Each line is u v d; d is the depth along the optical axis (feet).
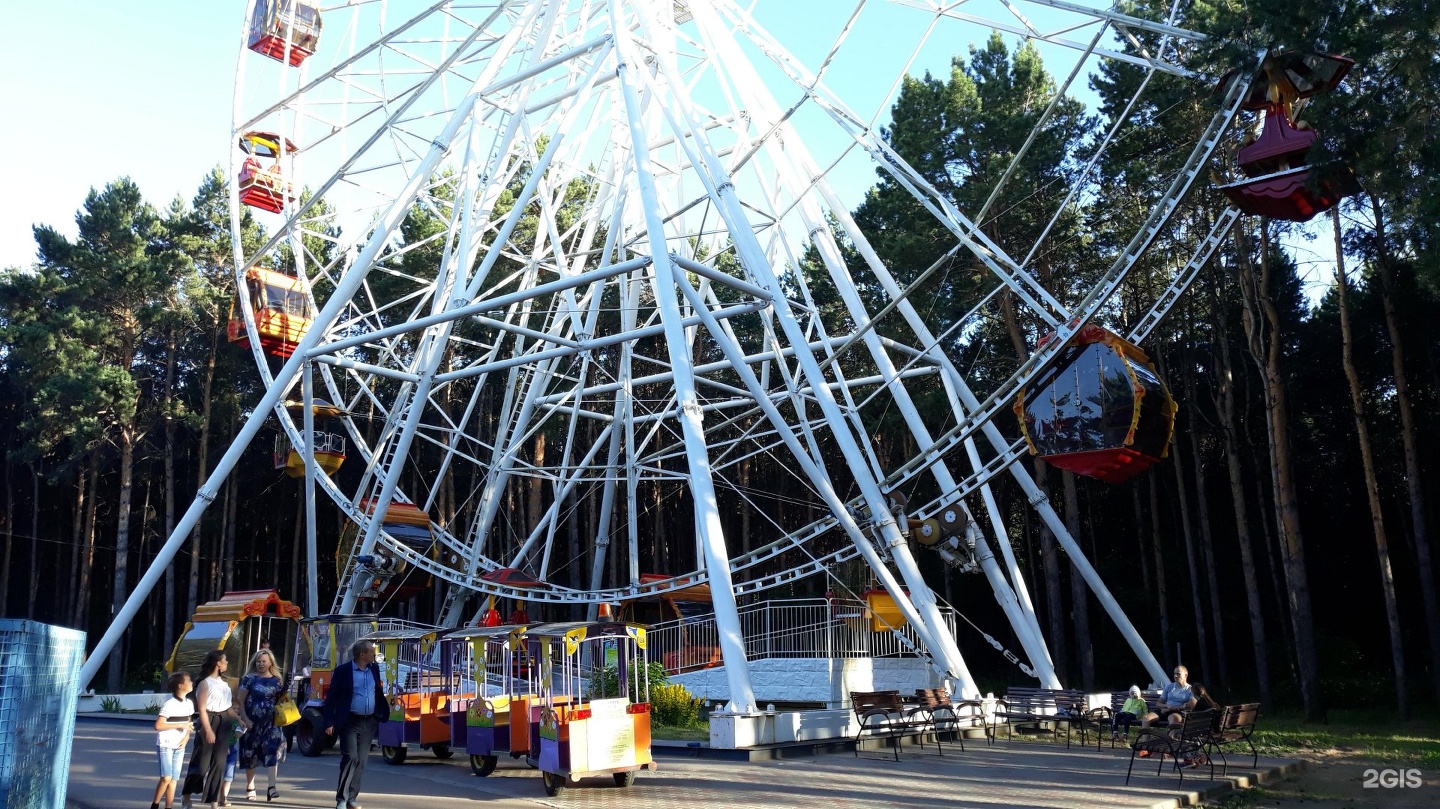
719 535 65.21
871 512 79.82
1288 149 57.11
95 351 158.61
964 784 50.24
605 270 76.48
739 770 55.36
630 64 80.12
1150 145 116.16
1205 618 153.07
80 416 152.76
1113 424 70.23
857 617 102.42
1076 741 71.41
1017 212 123.44
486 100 92.84
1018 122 121.29
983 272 129.18
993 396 77.05
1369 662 148.97
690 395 69.15
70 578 189.88
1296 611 101.14
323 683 64.34
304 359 90.38
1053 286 133.28
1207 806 46.55
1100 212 131.23
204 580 201.57
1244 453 151.84
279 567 206.90
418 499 201.87
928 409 135.03
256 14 119.55
